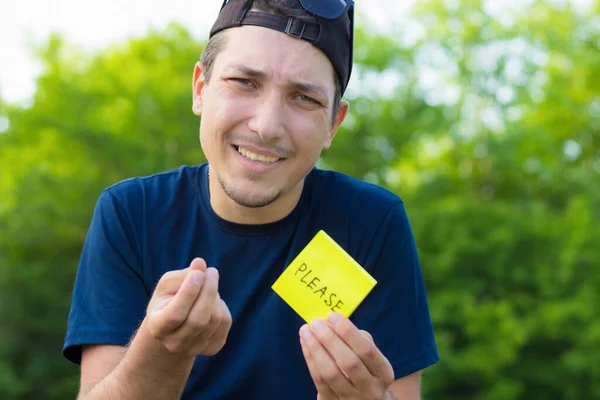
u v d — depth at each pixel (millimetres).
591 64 18859
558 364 15672
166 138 19547
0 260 17750
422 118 19906
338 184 2490
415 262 2488
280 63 2061
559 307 15305
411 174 19375
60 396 17312
